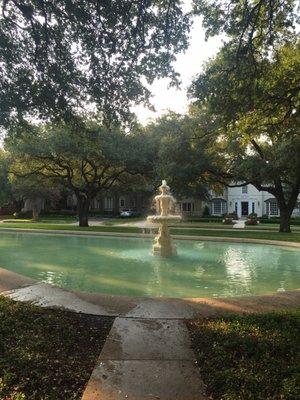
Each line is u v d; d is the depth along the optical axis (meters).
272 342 4.36
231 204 56.25
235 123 10.82
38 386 3.50
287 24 8.49
